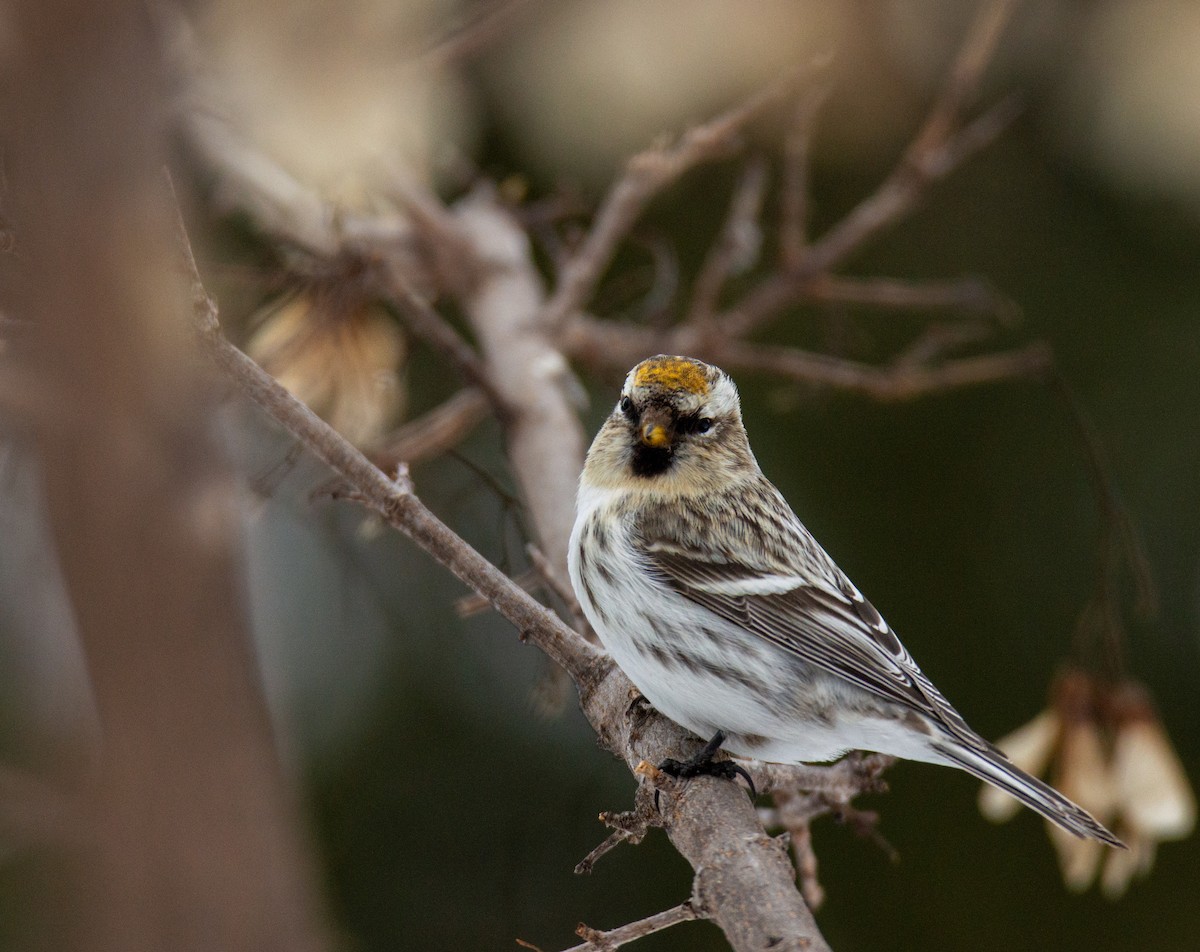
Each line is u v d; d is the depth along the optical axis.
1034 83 11.16
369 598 10.78
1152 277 11.16
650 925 5.14
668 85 8.60
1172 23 9.01
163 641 1.91
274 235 9.29
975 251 11.76
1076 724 8.12
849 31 9.84
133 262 1.99
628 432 8.21
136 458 1.94
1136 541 8.66
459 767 10.88
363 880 10.53
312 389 9.22
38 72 2.00
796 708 7.37
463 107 9.94
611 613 7.51
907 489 11.21
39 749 7.86
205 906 1.88
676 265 12.02
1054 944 10.62
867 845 10.78
